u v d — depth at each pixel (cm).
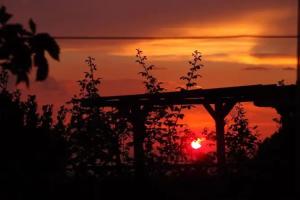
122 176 2688
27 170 2412
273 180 2478
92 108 2986
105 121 2953
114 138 2916
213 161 2839
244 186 2491
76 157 2833
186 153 2955
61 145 2544
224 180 2514
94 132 2908
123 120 2969
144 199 2572
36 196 2472
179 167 2616
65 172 2659
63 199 2552
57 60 1502
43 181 2488
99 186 2611
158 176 2638
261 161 2531
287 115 2702
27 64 1486
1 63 1496
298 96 2461
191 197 2514
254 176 2497
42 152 2433
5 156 2333
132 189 2603
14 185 2402
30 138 2384
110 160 2870
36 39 1495
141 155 2912
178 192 2542
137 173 2692
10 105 2334
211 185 2516
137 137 2944
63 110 2792
